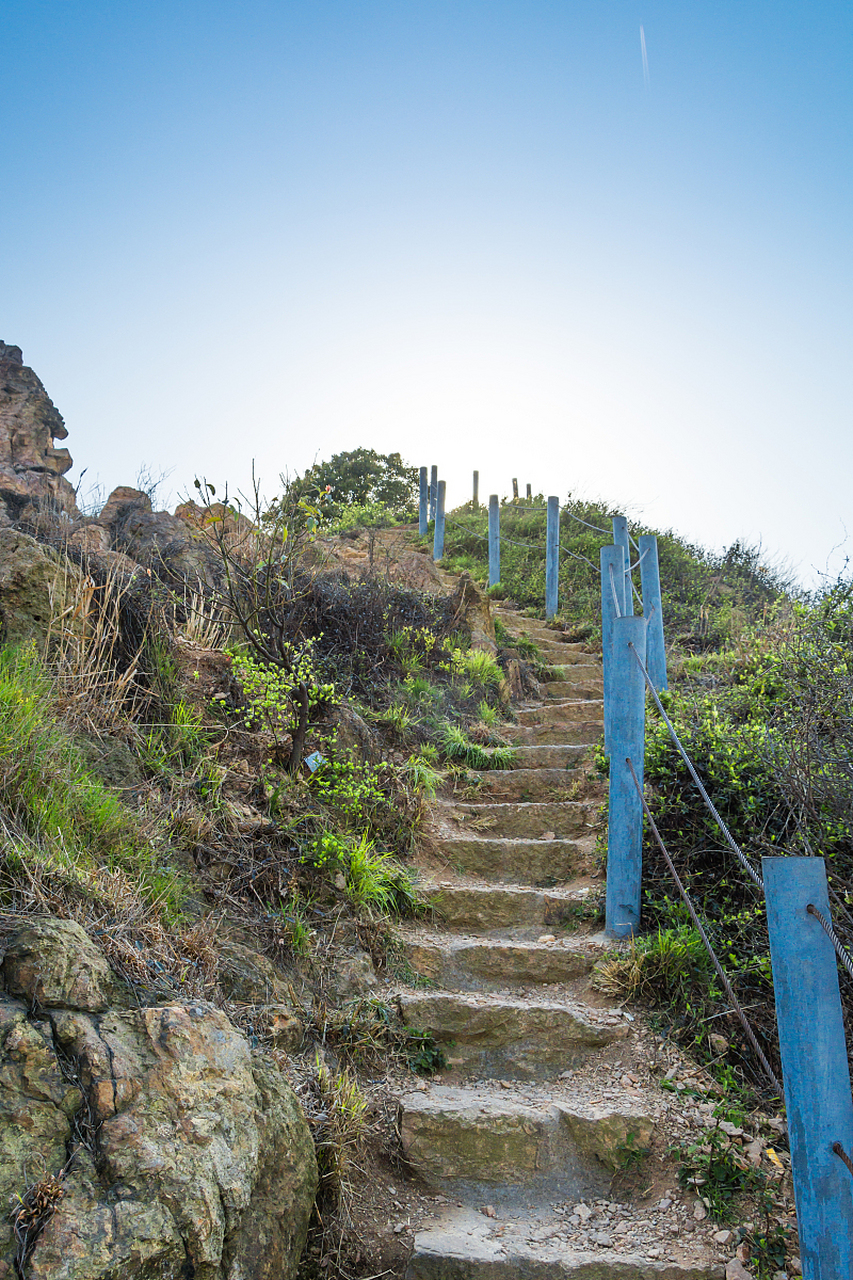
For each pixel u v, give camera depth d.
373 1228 2.93
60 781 3.30
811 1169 2.15
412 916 4.81
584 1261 2.82
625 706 4.70
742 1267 2.80
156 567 5.70
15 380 8.73
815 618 6.63
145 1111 2.29
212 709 4.86
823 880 2.22
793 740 4.61
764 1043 3.80
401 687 7.10
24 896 2.66
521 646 9.09
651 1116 3.43
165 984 2.80
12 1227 1.93
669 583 11.19
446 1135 3.35
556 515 10.77
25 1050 2.22
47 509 5.64
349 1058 3.60
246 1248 2.35
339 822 4.95
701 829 4.71
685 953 4.14
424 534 15.19
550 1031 3.94
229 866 4.00
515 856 5.40
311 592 7.16
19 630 4.09
